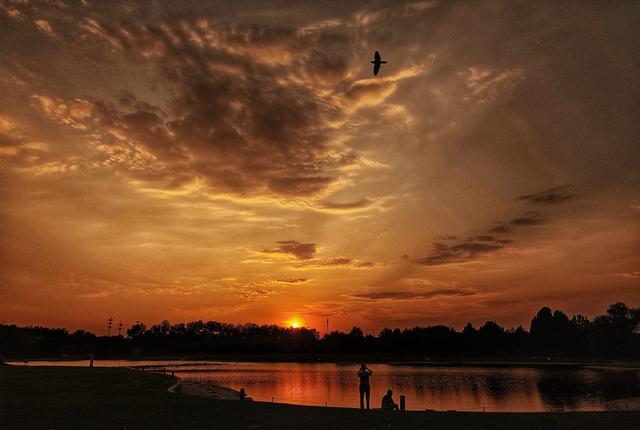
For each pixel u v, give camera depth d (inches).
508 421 856.9
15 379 1951.3
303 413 966.4
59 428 804.6
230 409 1032.8
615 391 3282.5
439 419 882.1
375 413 966.4
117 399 1240.2
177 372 5413.4
